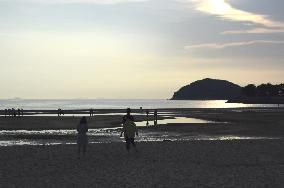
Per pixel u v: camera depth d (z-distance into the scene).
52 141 39.19
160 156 24.41
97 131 52.12
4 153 25.81
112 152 26.48
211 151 26.70
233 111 129.25
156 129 54.12
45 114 109.75
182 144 30.92
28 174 18.38
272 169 19.73
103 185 15.77
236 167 20.36
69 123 67.69
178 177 17.47
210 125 62.28
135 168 19.89
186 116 95.69
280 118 84.88
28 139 41.34
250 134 46.66
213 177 17.52
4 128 57.47
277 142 32.59
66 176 17.80
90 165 21.02
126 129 25.45
